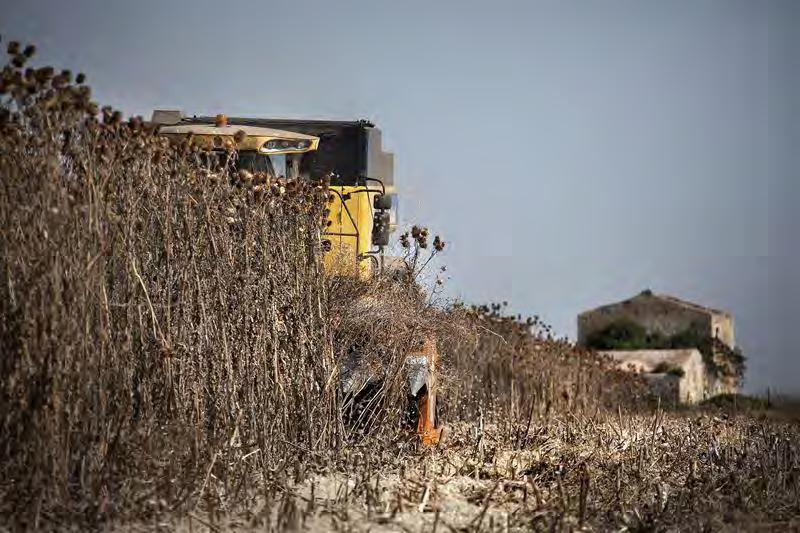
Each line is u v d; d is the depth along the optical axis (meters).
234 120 38.88
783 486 26.20
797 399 64.00
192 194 24.42
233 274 25.02
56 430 19.52
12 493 19.19
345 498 22.12
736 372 115.81
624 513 22.92
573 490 25.14
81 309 20.28
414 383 29.39
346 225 34.59
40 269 19.73
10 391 19.52
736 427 38.72
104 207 21.50
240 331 24.95
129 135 22.39
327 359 27.41
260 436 24.48
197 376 23.45
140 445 21.00
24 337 19.56
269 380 25.67
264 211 26.17
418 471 26.31
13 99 19.86
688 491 25.08
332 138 37.97
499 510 22.86
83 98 20.62
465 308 34.03
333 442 26.70
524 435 33.53
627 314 119.25
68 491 19.69
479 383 42.44
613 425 38.16
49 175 20.03
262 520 19.95
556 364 53.66
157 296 23.02
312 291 27.48
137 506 19.77
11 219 19.98
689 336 116.44
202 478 21.58
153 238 23.41
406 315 29.45
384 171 40.25
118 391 21.23
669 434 33.97
